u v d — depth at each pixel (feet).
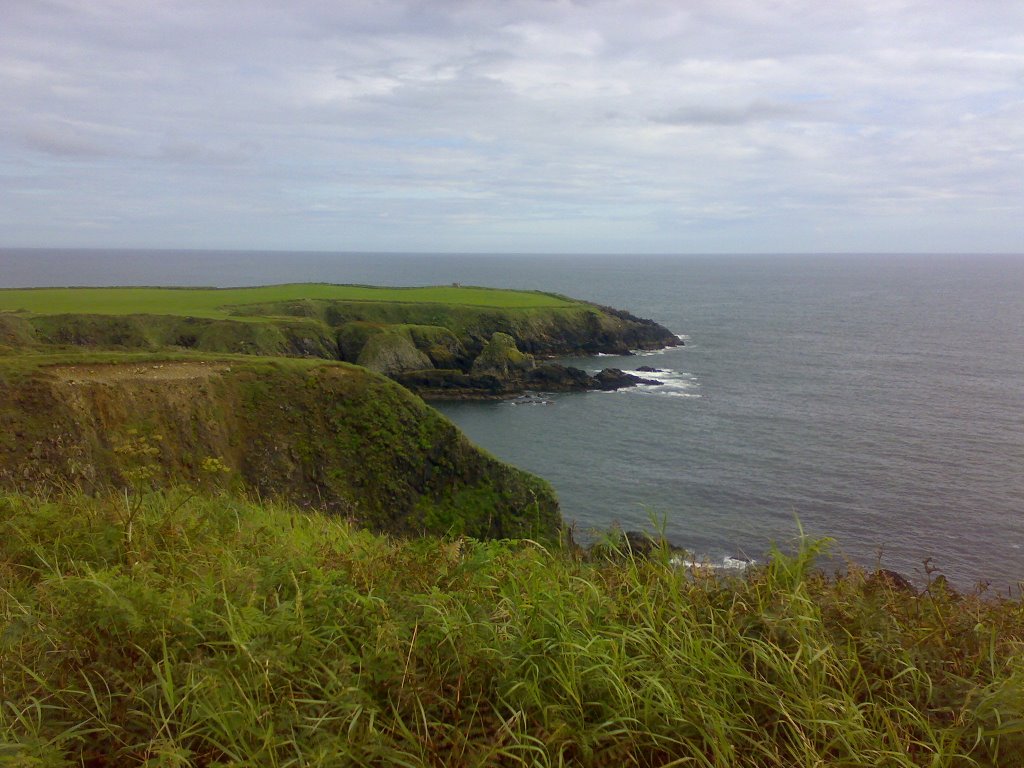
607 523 109.40
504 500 104.83
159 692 11.69
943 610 16.25
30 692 12.10
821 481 126.62
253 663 11.99
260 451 104.83
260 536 21.70
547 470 136.67
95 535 19.72
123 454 24.70
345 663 12.25
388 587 15.74
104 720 11.42
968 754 11.37
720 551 98.07
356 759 10.39
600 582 16.96
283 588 15.64
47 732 11.12
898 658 13.44
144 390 100.78
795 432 162.40
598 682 12.40
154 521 21.04
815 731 11.53
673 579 16.02
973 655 14.32
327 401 111.65
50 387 93.40
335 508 102.12
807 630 14.06
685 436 159.84
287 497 98.99
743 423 171.53
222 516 23.79
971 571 91.15
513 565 18.03
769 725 12.20
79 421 91.76
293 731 10.89
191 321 231.09
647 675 12.52
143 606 13.84
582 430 167.43
